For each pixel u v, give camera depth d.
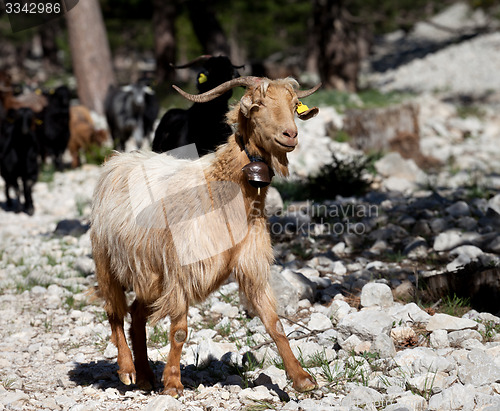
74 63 30.69
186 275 5.51
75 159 20.42
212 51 35.56
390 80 45.81
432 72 45.28
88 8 30.38
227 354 6.81
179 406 5.48
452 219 11.52
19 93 25.34
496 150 21.06
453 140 22.62
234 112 5.59
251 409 5.54
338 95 24.28
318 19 30.30
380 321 6.64
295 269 9.51
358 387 5.55
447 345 6.62
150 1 40.41
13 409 5.75
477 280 7.96
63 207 15.73
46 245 11.91
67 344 7.68
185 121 9.40
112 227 5.87
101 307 8.86
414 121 20.48
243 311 8.28
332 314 7.72
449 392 5.30
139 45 53.16
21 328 8.21
